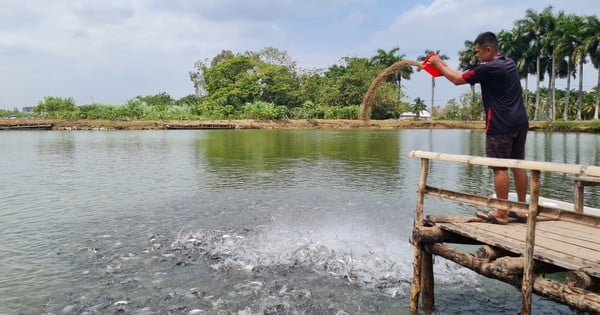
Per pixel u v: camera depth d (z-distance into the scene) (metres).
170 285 5.88
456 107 77.00
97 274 6.23
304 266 6.58
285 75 73.44
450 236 5.04
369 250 7.26
